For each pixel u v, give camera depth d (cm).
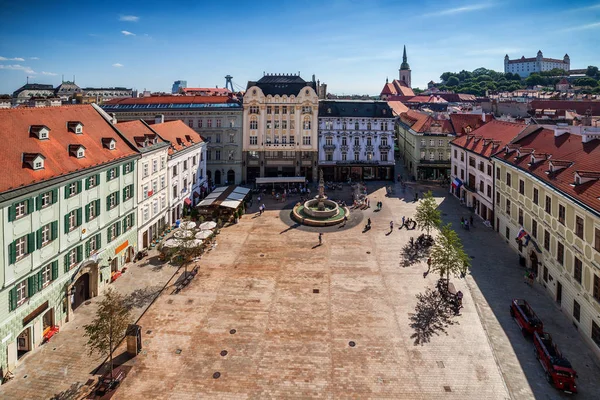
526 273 4778
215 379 3005
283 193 8781
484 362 3200
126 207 4897
